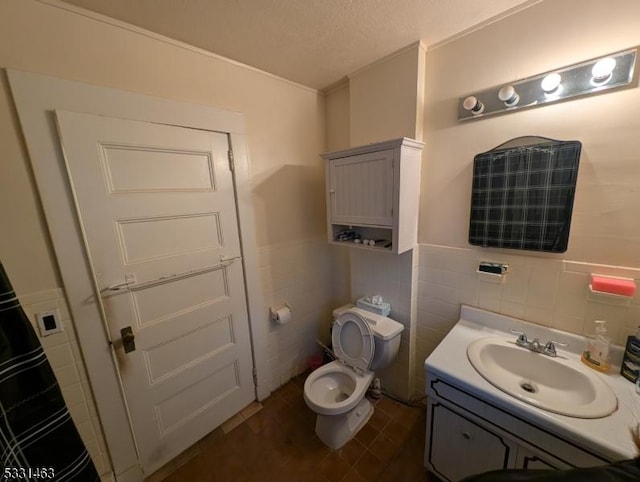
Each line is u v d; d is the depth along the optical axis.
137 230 1.27
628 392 0.97
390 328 1.65
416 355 1.82
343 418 1.52
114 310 1.23
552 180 1.16
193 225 1.46
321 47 1.43
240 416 1.79
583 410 0.89
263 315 1.87
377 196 1.50
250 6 1.09
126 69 1.18
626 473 0.49
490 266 1.37
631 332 1.07
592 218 1.11
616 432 0.82
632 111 0.98
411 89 1.48
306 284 2.15
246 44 1.38
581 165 1.10
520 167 1.24
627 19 0.96
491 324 1.43
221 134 1.51
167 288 1.40
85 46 1.08
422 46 1.43
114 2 1.03
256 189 1.73
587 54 1.05
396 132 1.58
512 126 1.25
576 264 1.16
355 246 1.68
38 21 0.98
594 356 1.10
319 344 2.31
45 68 1.01
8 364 0.72
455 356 1.24
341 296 2.34
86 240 1.13
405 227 1.50
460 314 1.56
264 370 1.91
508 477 0.55
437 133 1.49
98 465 1.27
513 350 1.26
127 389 1.31
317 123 2.06
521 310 1.35
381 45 1.43
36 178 1.01
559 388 1.14
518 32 1.19
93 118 1.11
